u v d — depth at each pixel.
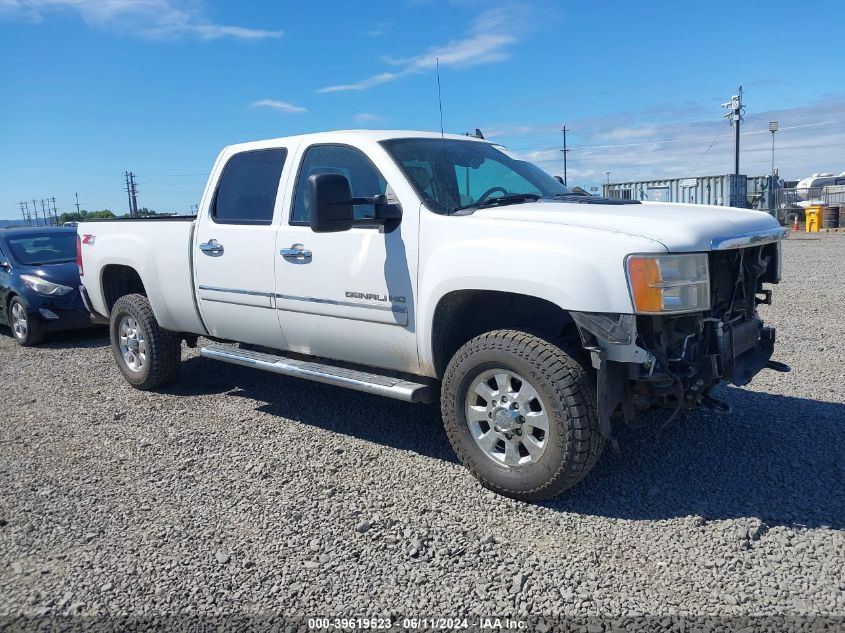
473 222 4.18
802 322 8.89
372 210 4.72
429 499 4.18
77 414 6.09
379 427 5.49
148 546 3.72
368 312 4.68
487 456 4.20
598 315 3.71
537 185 5.28
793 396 5.82
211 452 5.05
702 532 3.68
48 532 3.92
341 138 5.00
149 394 6.65
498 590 3.23
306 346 5.23
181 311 6.10
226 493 4.35
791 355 7.16
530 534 3.74
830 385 6.09
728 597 3.10
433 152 4.94
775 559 3.39
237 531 3.86
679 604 3.08
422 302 4.38
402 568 3.44
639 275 3.63
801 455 4.60
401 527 3.84
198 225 5.83
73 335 10.36
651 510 3.95
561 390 3.80
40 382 7.38
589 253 3.74
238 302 5.55
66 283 9.56
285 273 5.14
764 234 4.25
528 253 3.89
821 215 30.92
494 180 5.04
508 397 4.07
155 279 6.20
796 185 46.81
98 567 3.53
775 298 10.90
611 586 3.24
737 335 4.29
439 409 5.90
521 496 4.05
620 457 4.68
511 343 3.98
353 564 3.49
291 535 3.79
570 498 4.14
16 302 9.68
